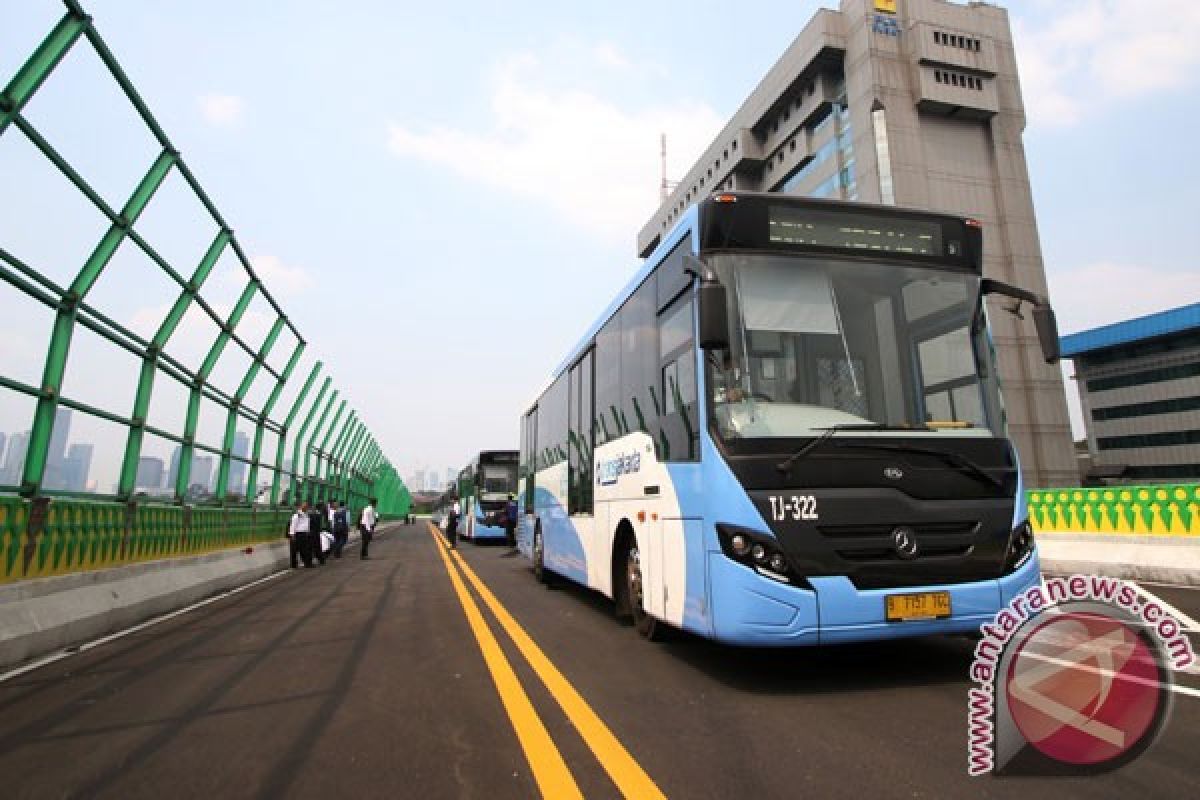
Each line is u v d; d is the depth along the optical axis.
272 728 3.81
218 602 9.40
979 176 54.53
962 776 2.99
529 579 12.53
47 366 6.57
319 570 14.70
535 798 2.85
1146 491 9.83
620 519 6.75
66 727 3.86
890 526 4.30
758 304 4.82
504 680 4.81
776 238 5.03
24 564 6.08
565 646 6.05
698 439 4.79
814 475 4.33
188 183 8.67
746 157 66.56
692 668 5.14
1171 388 63.81
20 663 5.50
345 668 5.25
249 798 2.89
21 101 5.61
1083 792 2.80
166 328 9.07
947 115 54.62
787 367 4.71
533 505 12.70
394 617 7.85
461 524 33.38
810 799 2.79
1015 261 53.41
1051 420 50.12
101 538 7.46
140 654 5.84
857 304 4.99
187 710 4.17
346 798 2.88
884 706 4.04
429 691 4.56
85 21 6.18
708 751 3.36
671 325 5.54
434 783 3.02
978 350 5.14
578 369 9.20
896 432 4.62
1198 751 3.21
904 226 5.32
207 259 9.84
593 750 3.39
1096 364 70.06
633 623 7.31
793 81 59.31
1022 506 4.60
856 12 54.50
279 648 6.05
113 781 3.08
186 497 10.31
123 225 7.35
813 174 59.72
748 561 4.21
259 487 14.45
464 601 9.28
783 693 4.39
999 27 57.00
